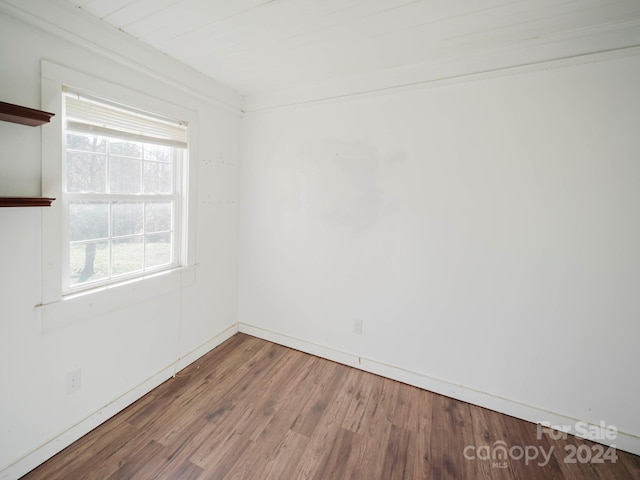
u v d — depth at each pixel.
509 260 1.90
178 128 2.16
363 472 1.51
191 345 2.44
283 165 2.63
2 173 1.27
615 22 1.52
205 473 1.47
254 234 2.85
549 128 1.75
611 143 1.63
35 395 1.45
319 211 2.50
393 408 1.99
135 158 1.95
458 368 2.10
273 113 2.63
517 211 1.86
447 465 1.57
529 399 1.91
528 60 1.74
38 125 1.34
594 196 1.68
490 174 1.91
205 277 2.52
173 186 2.23
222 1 1.39
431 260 2.12
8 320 1.33
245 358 2.54
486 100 1.89
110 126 1.71
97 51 1.57
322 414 1.91
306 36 1.70
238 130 2.77
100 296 1.71
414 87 2.05
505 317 1.94
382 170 2.23
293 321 2.72
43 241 1.43
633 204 1.61
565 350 1.80
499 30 1.61
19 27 1.29
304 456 1.59
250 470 1.50
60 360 1.54
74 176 1.61
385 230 2.26
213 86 2.37
